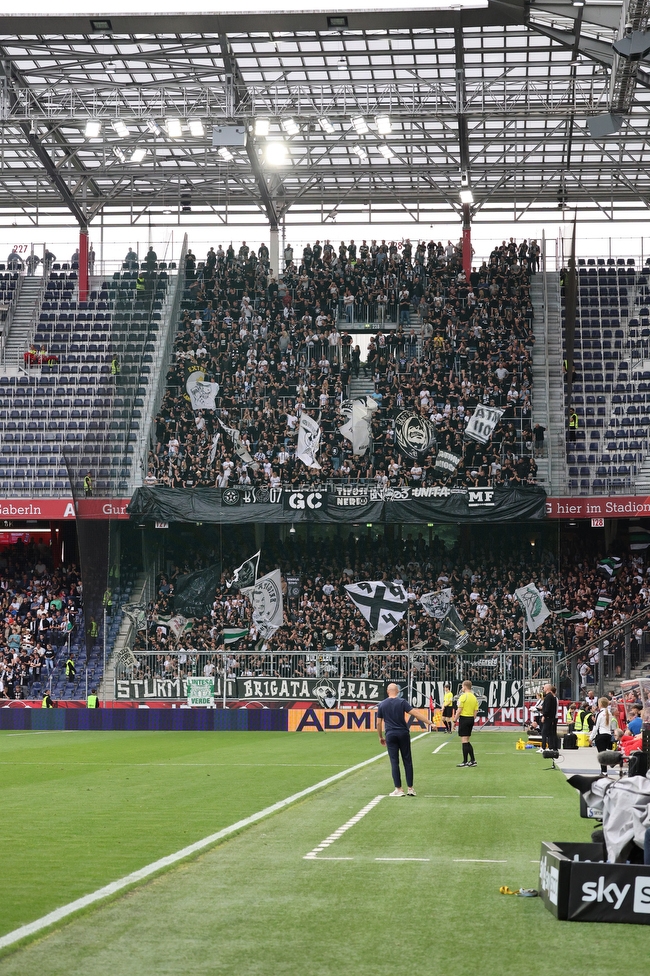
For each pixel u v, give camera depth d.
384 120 41.75
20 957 7.78
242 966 7.60
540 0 36.66
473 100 44.94
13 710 42.38
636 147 49.38
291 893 10.02
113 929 8.62
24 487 48.88
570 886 9.07
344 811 16.33
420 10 37.34
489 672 42.50
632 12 31.83
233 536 47.44
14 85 42.59
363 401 49.66
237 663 43.38
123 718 41.91
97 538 47.06
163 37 40.62
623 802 9.80
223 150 46.47
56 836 13.74
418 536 47.88
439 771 23.84
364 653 42.75
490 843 13.08
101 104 43.25
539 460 48.69
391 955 7.91
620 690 38.75
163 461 49.19
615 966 7.67
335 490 46.56
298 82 41.47
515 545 47.31
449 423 49.22
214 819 15.43
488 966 7.65
